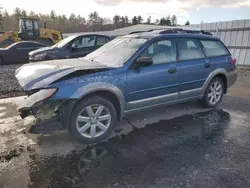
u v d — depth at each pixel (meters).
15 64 11.31
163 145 3.19
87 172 2.54
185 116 4.32
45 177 2.45
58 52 7.80
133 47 3.68
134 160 2.80
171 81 3.89
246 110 4.72
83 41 8.44
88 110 3.15
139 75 3.48
